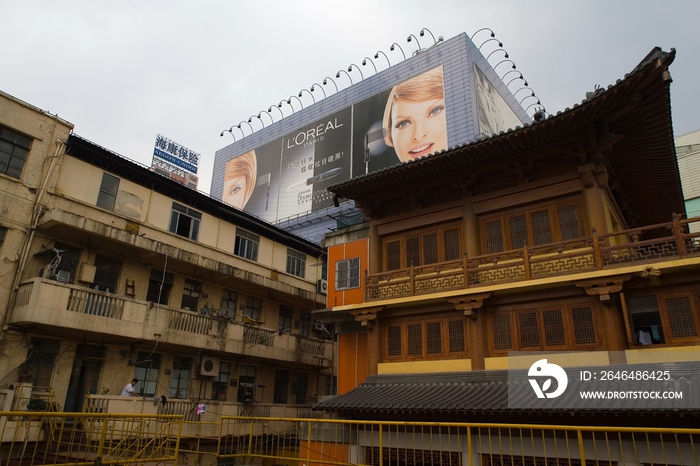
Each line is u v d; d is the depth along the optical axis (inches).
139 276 914.7
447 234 729.0
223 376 1040.8
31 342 744.3
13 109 773.9
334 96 1817.2
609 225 639.8
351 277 814.5
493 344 628.7
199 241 1030.4
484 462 526.0
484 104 1550.2
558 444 495.8
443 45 1590.8
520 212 674.8
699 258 508.7
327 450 634.2
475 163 685.3
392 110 1621.6
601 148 613.0
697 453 432.8
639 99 543.5
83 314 753.6
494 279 639.1
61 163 822.5
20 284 730.2
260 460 964.0
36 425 649.6
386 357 710.5
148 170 932.6
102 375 828.6
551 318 599.2
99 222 808.9
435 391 602.2
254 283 1065.5
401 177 727.1
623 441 467.8
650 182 736.3
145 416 420.5
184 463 818.8
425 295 671.8
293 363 1154.0
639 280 550.3
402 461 577.9
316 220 1680.6
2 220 731.4
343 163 1681.8
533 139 626.5
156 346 877.2
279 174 1870.1
